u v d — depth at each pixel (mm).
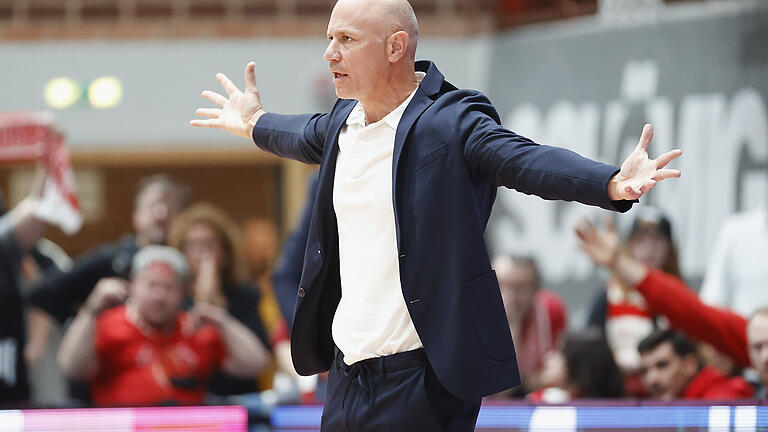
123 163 29266
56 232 30750
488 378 7598
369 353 7863
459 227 7645
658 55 23172
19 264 16297
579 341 15219
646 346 14430
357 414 7898
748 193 21219
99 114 27469
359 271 7930
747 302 18156
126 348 15484
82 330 15430
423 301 7652
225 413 11992
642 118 23297
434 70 8156
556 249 24109
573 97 24812
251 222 30422
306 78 27469
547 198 7305
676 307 13547
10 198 30422
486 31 27375
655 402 11547
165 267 15711
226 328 16094
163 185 19281
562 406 11688
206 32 27547
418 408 7707
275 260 25781
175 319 15820
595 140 24266
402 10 7883
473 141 7605
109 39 27422
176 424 11898
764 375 13289
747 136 21375
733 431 11195
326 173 8156
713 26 22219
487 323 7668
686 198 22219
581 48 24766
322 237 8156
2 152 17844
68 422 11859
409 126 7828
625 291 17078
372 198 7867
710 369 14328
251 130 9047
